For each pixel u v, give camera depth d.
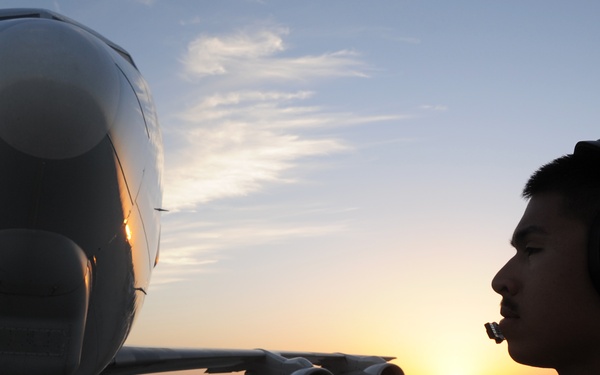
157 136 8.77
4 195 6.41
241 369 16.22
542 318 0.92
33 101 6.33
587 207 0.92
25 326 6.63
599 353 0.90
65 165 6.51
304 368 14.34
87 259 7.00
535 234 0.95
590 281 0.90
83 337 7.11
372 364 16.58
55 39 6.71
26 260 6.47
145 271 8.62
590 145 0.95
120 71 7.58
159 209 9.06
